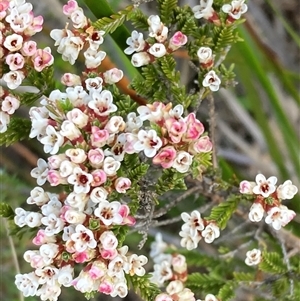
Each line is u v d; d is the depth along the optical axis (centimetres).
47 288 27
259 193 28
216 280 32
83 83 28
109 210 26
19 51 27
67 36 28
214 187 31
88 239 26
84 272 26
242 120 48
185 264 32
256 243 36
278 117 38
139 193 27
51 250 26
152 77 29
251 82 38
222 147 50
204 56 29
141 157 28
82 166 26
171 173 27
